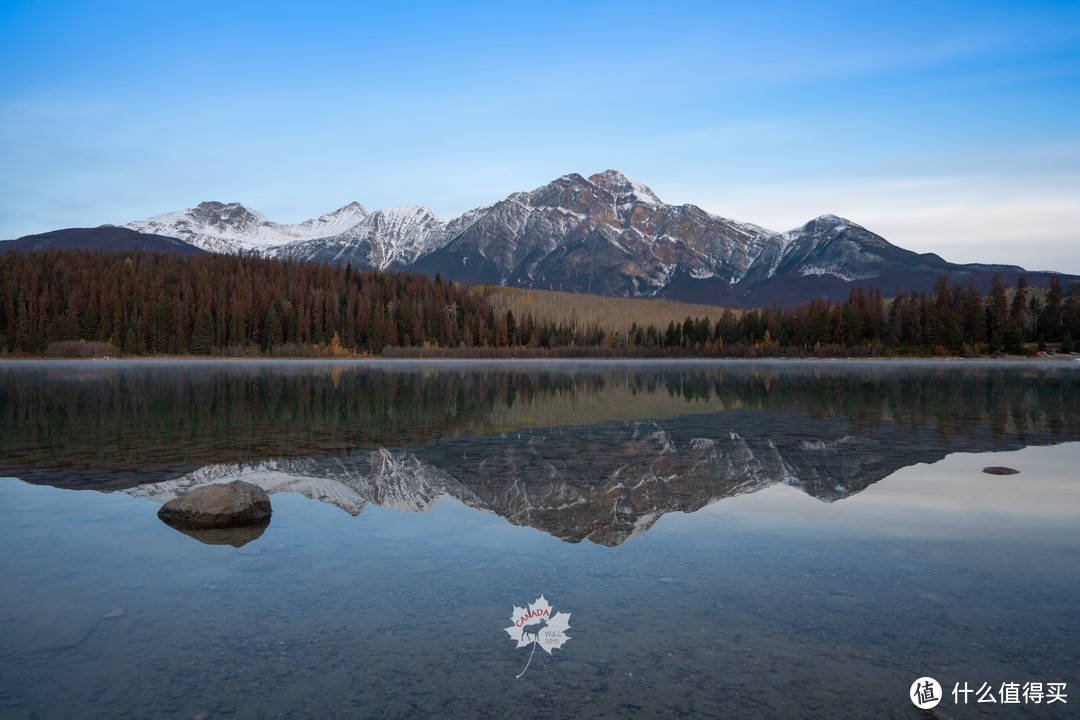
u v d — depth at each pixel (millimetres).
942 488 9414
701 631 4703
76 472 10742
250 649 4473
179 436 15156
